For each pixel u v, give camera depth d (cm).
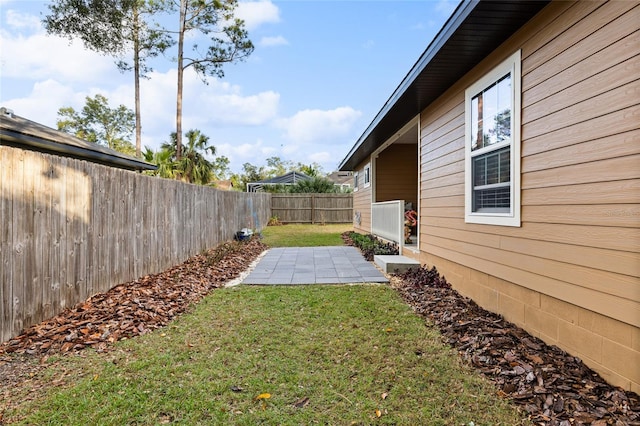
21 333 302
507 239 341
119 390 226
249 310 393
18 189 301
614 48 219
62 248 353
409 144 1025
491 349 275
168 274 549
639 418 183
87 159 870
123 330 323
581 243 245
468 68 417
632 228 206
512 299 334
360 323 350
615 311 218
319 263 702
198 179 1747
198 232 737
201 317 369
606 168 224
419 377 243
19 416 198
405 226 787
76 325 325
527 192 309
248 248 909
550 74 278
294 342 303
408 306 407
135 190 495
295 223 1850
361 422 196
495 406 208
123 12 1170
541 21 290
